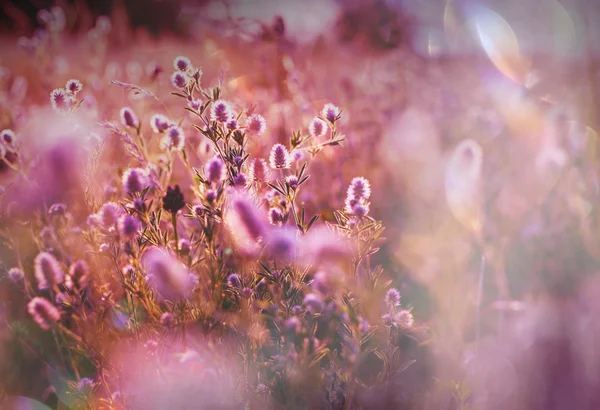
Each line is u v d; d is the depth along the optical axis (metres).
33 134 0.67
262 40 0.88
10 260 0.67
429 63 1.12
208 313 0.56
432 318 0.65
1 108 0.84
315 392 0.55
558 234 0.70
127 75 1.00
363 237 0.57
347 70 1.10
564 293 0.65
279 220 0.56
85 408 0.58
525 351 0.61
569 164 0.72
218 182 0.56
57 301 0.61
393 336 0.58
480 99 0.95
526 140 0.80
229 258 0.60
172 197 0.55
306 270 0.56
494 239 0.70
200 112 0.57
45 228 0.65
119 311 0.61
